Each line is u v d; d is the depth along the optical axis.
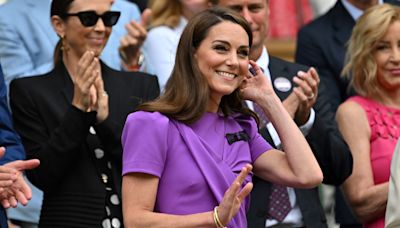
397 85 21.45
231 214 15.91
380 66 21.47
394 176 18.80
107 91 20.34
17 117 20.16
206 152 16.72
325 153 20.27
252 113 17.72
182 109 16.78
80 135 19.30
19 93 20.22
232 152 17.03
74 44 20.58
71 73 20.52
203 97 16.78
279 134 17.36
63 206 19.36
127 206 16.53
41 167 19.28
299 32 25.61
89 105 19.42
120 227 19.42
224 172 16.72
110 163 19.67
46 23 23.94
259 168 17.50
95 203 19.33
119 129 19.69
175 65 17.03
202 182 16.56
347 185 21.03
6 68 23.52
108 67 20.83
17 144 19.58
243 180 15.91
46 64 23.58
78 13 20.44
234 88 17.03
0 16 23.75
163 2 24.25
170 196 16.59
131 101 20.41
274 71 21.14
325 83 24.77
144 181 16.53
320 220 19.94
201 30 16.95
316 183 17.08
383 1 25.89
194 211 16.53
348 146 21.11
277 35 32.19
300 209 19.88
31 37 23.77
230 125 17.30
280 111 17.42
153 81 20.89
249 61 17.72
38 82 20.34
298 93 19.69
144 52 23.83
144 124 16.66
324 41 25.14
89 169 19.50
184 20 24.17
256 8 21.03
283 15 32.25
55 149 19.20
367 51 21.53
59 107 20.06
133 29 23.33
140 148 16.56
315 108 21.20
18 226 22.62
